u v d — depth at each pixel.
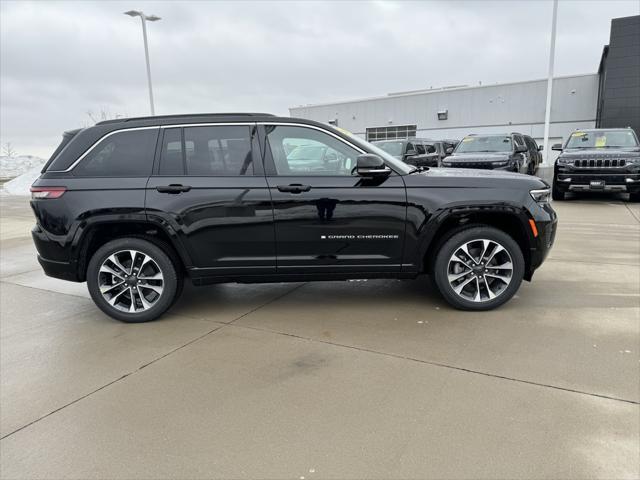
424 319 4.09
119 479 2.21
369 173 3.96
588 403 2.70
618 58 23.70
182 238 4.04
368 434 2.48
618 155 11.10
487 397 2.80
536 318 4.02
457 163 12.25
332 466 2.24
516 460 2.24
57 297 5.16
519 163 12.88
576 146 12.30
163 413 2.75
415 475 2.16
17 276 6.12
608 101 24.17
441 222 4.06
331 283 5.31
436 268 4.19
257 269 4.15
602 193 13.72
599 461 2.21
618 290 4.73
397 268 4.18
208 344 3.71
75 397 2.97
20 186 21.36
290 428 2.56
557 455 2.26
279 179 4.04
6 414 2.80
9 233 9.82
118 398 2.94
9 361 3.53
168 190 4.00
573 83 34.09
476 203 4.02
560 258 6.11
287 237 4.07
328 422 2.60
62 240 4.04
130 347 3.71
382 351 3.47
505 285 4.17
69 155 4.12
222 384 3.07
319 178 4.06
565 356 3.29
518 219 4.09
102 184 4.04
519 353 3.36
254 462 2.29
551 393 2.82
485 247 4.12
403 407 2.72
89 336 3.98
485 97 37.72
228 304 4.68
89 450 2.43
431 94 39.97
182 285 4.39
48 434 2.58
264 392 2.95
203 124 4.12
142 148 4.11
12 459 2.38
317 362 3.33
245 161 4.09
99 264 4.13
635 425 2.48
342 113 44.94
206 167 4.09
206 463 2.29
